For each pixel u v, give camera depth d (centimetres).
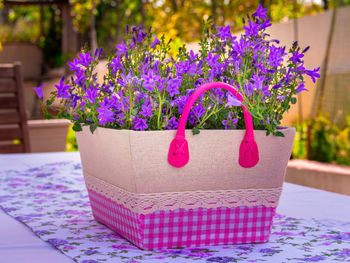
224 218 95
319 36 496
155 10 1134
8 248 92
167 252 91
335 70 441
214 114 97
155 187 91
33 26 1305
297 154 453
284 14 886
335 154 404
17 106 303
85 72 104
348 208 123
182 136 90
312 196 136
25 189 145
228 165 94
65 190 144
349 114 425
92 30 942
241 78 97
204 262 85
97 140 101
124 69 101
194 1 1073
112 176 98
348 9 441
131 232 95
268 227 97
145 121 91
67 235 100
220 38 104
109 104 96
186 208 93
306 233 103
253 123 97
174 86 92
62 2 1065
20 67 306
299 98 471
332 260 86
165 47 102
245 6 860
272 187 97
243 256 88
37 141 385
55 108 103
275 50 98
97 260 85
